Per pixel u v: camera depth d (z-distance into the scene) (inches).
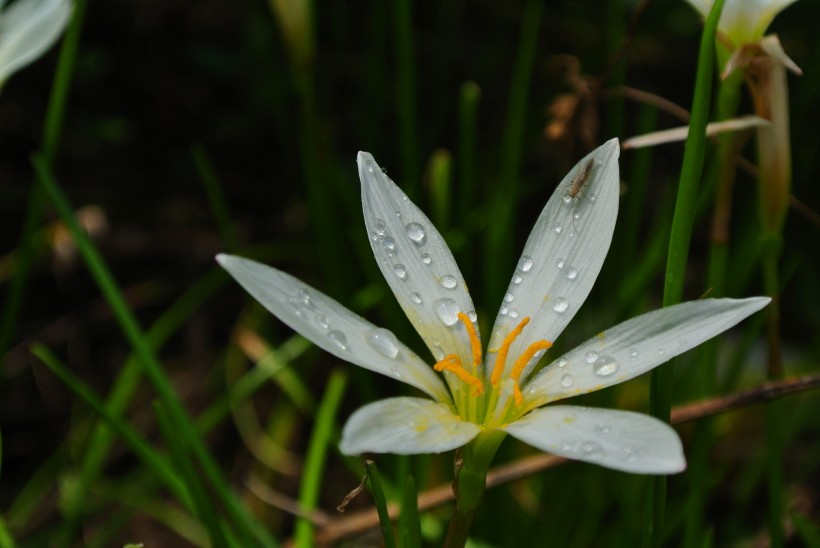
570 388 9.3
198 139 20.3
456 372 9.4
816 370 15.9
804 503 15.5
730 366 13.5
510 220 14.3
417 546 9.2
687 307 9.2
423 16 21.1
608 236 9.7
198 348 17.4
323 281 18.2
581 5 19.8
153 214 19.1
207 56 19.6
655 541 9.9
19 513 14.5
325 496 15.9
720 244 11.3
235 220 19.6
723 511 15.6
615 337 9.4
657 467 8.4
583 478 13.6
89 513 14.9
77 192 18.9
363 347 9.2
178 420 10.9
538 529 13.8
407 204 9.8
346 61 20.5
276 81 18.6
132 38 20.5
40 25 11.7
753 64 10.8
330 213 14.5
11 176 18.9
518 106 14.3
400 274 9.7
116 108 20.1
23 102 19.4
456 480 9.3
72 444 15.4
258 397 17.2
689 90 20.9
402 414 8.9
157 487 15.4
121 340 17.6
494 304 14.0
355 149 20.4
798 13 18.7
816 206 18.1
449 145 20.8
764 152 11.0
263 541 11.1
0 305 17.4
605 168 9.8
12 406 16.4
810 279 18.0
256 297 8.9
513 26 21.4
